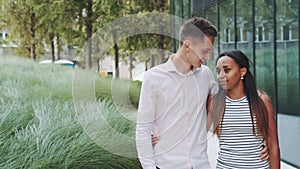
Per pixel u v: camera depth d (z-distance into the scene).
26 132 5.62
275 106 5.78
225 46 7.65
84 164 5.20
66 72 7.80
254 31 6.31
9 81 7.07
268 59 5.90
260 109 2.47
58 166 5.28
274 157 2.54
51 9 10.78
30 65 7.89
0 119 5.71
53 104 6.36
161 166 2.27
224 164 2.55
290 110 5.43
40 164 5.28
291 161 5.51
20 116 5.95
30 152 5.41
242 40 6.79
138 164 5.20
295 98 5.26
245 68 2.49
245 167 2.49
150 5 10.23
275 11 5.61
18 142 5.50
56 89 6.98
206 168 2.32
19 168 5.31
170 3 10.34
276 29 5.62
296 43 5.12
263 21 5.97
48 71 7.68
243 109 2.48
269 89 5.95
